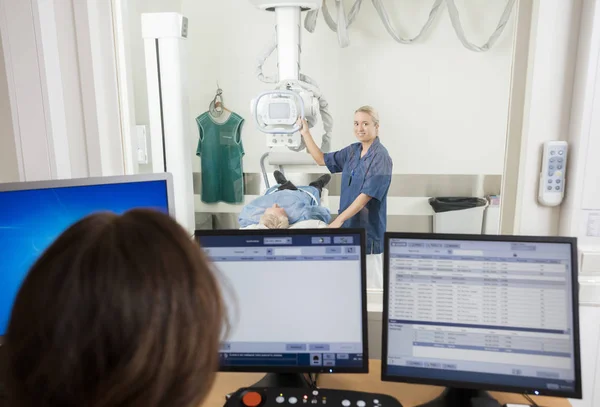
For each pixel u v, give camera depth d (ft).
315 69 9.30
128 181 3.49
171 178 3.67
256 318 3.19
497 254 3.01
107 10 4.55
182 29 6.29
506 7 8.52
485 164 9.33
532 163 4.26
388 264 3.14
